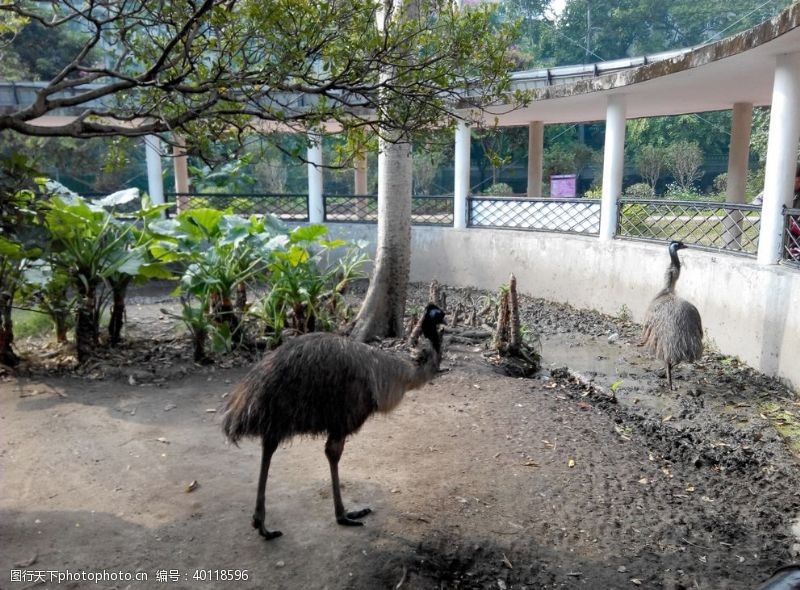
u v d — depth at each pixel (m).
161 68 3.66
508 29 4.19
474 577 3.62
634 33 29.08
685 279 9.34
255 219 8.17
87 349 7.00
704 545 4.11
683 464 5.39
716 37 27.17
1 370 6.65
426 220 14.25
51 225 6.60
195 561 3.57
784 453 5.70
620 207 10.84
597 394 7.08
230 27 3.63
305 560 3.60
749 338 8.04
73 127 3.50
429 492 4.44
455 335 8.48
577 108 12.62
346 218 14.40
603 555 3.89
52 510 4.06
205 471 4.64
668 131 27.45
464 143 13.12
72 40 16.64
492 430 5.61
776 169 7.68
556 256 11.84
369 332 8.22
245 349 7.47
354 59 3.77
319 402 3.58
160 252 7.52
